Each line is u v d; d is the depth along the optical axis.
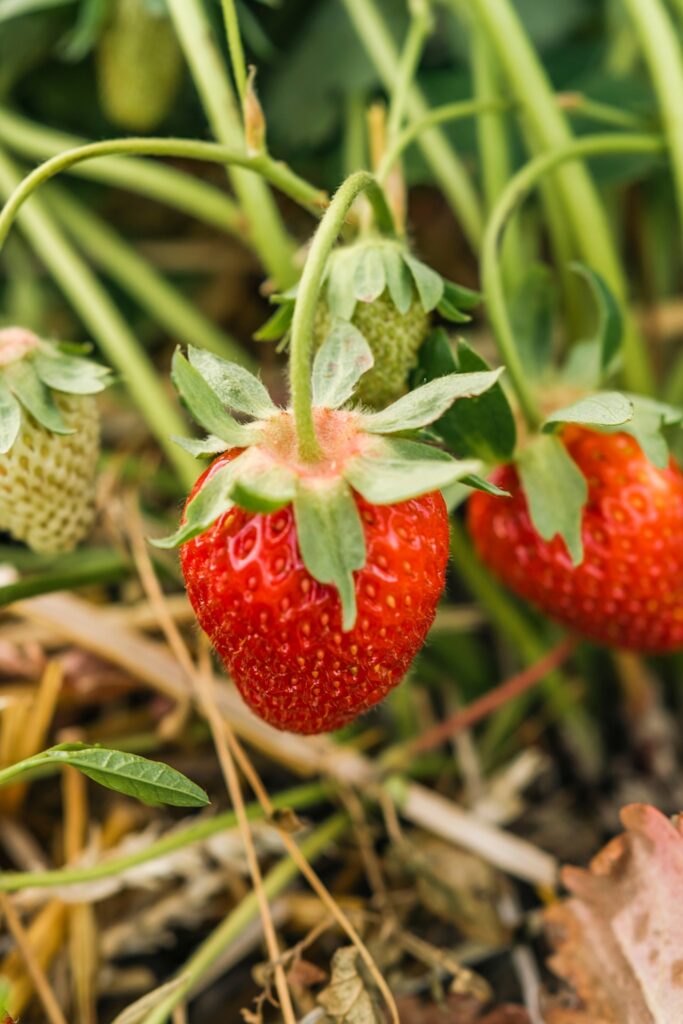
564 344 0.41
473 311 0.47
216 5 0.40
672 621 0.34
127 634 0.38
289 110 0.44
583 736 0.40
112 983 0.35
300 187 0.33
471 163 0.43
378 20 0.41
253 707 0.31
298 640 0.29
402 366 0.32
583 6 0.45
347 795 0.37
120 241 0.48
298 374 0.29
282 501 0.28
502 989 0.35
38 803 0.38
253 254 0.50
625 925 0.32
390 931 0.34
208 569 0.29
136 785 0.29
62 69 0.46
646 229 0.45
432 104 0.44
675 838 0.32
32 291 0.47
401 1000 0.34
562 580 0.34
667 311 0.44
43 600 0.38
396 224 0.33
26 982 0.35
